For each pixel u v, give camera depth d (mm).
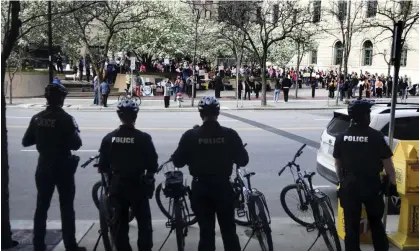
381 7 37875
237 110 26906
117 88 37188
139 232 4773
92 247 5535
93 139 14555
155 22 39062
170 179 4934
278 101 33000
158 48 41000
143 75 37938
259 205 5406
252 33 40594
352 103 4773
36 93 34125
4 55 5160
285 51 45594
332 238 5625
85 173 9906
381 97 37906
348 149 4695
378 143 4648
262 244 5387
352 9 44312
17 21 5207
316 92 42281
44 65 42500
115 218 4777
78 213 7309
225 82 41500
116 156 4613
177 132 16266
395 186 4793
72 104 28531
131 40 39531
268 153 12500
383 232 4820
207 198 4422
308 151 12922
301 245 5738
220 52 47594
